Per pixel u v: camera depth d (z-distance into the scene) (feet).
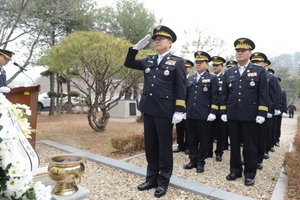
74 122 34.96
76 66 21.83
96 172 13.02
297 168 11.55
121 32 44.06
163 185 10.27
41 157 15.78
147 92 10.50
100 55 19.19
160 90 10.24
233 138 12.52
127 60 10.84
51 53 19.35
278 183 11.74
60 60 19.22
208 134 13.85
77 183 8.36
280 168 15.05
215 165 15.39
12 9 26.71
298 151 15.64
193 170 14.11
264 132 14.85
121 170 13.35
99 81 22.79
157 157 11.03
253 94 11.95
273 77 16.57
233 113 12.25
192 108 14.11
